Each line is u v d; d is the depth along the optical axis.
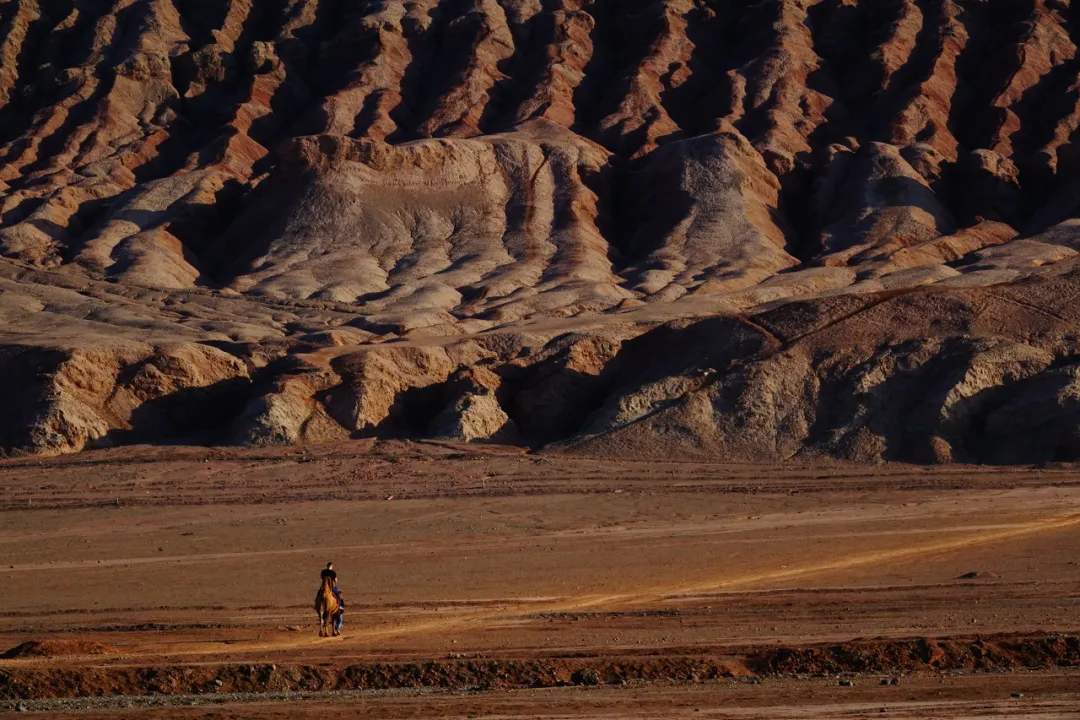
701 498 139.75
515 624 86.25
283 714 59.97
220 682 67.00
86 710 60.56
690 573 105.19
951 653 72.81
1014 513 128.00
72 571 108.69
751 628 84.06
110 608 94.00
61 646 74.50
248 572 107.31
